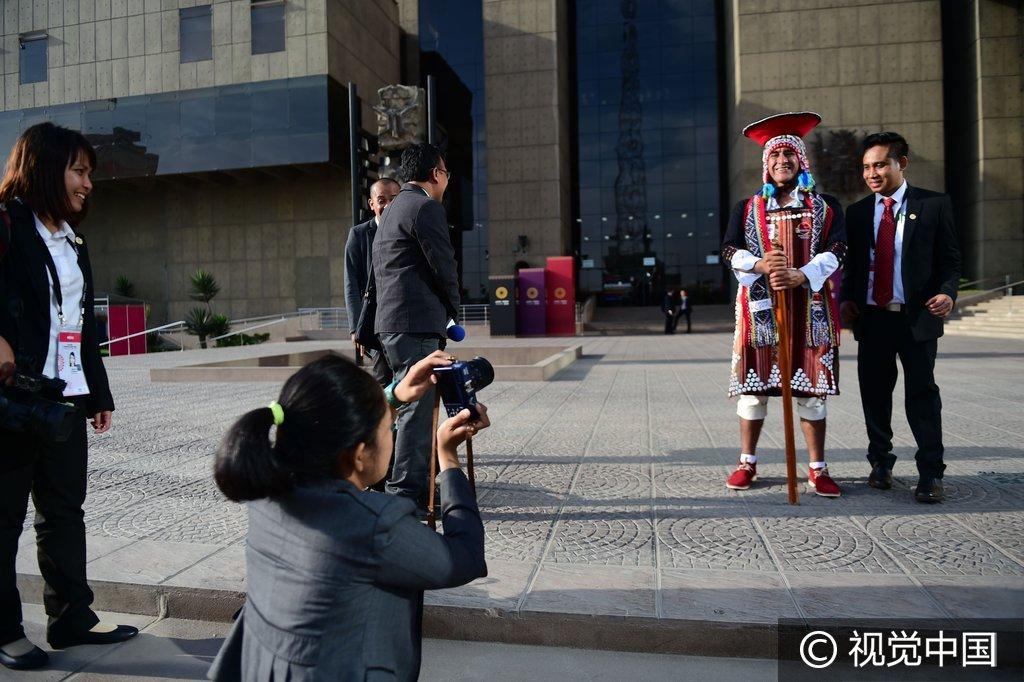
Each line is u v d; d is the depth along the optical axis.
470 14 36.44
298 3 28.92
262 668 1.23
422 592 1.41
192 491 4.05
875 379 3.71
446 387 1.50
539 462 4.61
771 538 3.00
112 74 30.88
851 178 29.44
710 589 2.47
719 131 37.00
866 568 2.63
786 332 3.43
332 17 29.14
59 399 2.29
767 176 3.61
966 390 7.76
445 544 1.31
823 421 3.66
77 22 31.23
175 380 10.52
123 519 3.47
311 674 1.18
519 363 13.78
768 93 30.38
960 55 31.19
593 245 38.19
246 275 32.69
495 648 2.33
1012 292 27.95
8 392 2.00
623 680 2.11
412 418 3.40
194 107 29.77
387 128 10.02
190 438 5.75
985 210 28.95
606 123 38.06
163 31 30.33
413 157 3.52
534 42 32.66
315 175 31.66
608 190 38.06
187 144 29.83
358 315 4.30
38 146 2.26
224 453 1.19
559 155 32.69
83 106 30.80
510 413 6.72
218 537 3.17
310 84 28.72
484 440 5.36
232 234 32.81
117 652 2.36
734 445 5.09
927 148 29.38
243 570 2.76
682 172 37.44
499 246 33.09
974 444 4.86
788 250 3.51
